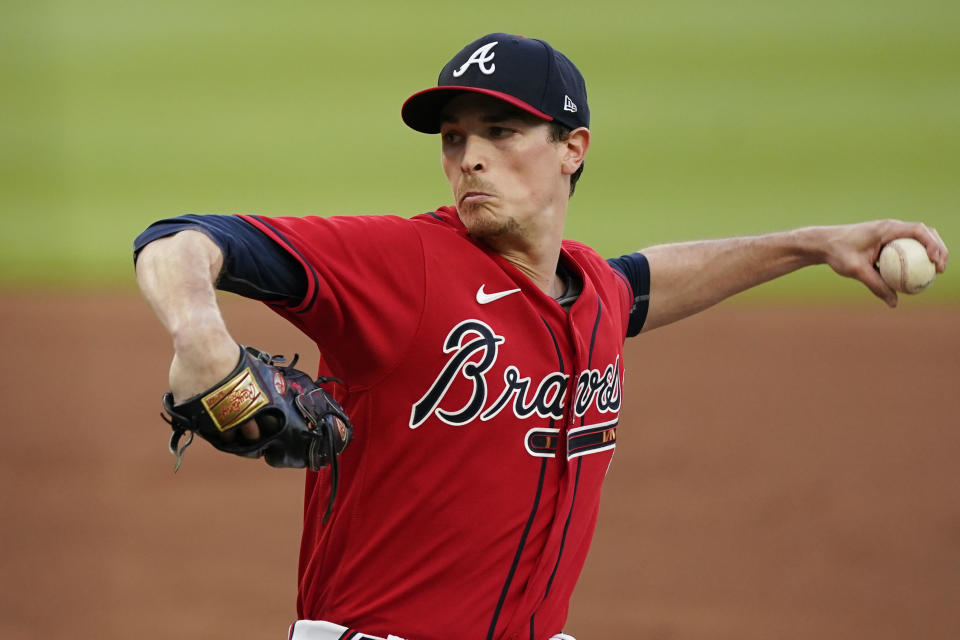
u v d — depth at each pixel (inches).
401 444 357.1
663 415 1369.3
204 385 284.7
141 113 2778.1
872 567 967.0
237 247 312.5
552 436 378.0
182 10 3336.6
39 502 1109.1
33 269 2047.2
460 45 3041.3
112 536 1028.5
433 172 2468.0
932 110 2696.9
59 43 3149.6
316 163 2518.5
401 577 366.3
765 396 1439.5
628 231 2162.9
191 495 1145.4
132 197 2375.7
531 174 374.0
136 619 848.9
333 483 330.0
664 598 902.4
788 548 1007.6
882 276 475.8
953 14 3134.8
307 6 3319.4
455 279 356.2
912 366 1552.7
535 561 380.2
